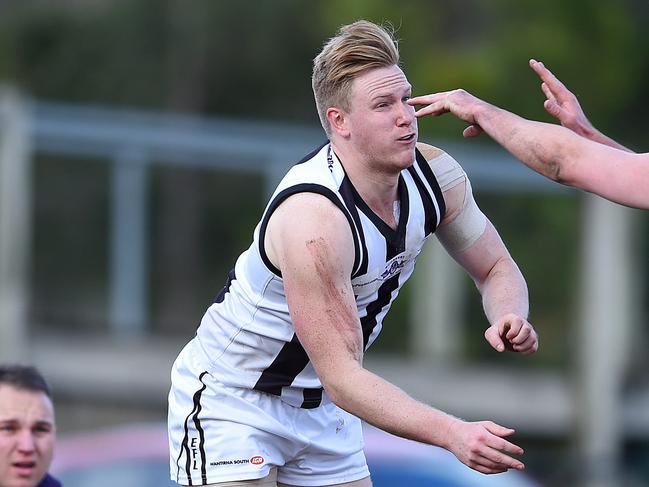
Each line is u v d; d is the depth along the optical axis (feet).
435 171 45.65
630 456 164.76
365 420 41.16
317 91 43.52
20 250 128.36
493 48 257.34
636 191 41.39
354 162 42.83
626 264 163.22
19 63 294.66
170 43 290.76
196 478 46.47
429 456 82.28
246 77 293.84
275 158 160.04
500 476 84.07
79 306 263.29
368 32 42.68
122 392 138.92
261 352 45.73
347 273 42.27
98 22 292.40
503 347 43.04
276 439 46.52
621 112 273.54
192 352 47.80
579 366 161.79
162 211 293.23
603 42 261.03
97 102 290.97
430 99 45.21
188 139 154.92
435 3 267.80
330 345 41.57
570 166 42.42
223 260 296.10
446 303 169.78
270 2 285.02
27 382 53.72
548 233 247.09
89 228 272.31
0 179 128.26
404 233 43.91
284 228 42.39
